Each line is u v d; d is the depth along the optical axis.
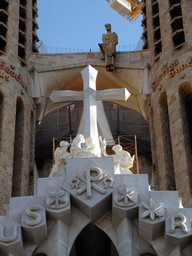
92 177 21.69
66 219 21.36
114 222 21.59
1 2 35.81
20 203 21.42
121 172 24.75
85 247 23.62
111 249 22.08
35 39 38.12
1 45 33.97
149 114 34.34
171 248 20.36
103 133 35.56
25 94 33.50
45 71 35.16
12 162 30.11
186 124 30.89
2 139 30.03
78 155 24.45
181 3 34.22
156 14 36.06
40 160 39.91
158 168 31.66
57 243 20.83
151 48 35.34
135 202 21.09
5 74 32.22
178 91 31.52
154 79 33.97
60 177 22.23
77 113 40.25
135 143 37.44
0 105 31.44
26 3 37.34
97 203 21.19
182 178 28.70
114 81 35.88
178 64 32.28
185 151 29.44
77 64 35.22
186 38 32.75
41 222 20.64
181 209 20.83
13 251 20.17
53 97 29.45
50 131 40.12
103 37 35.62
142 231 20.86
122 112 40.38
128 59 35.44
